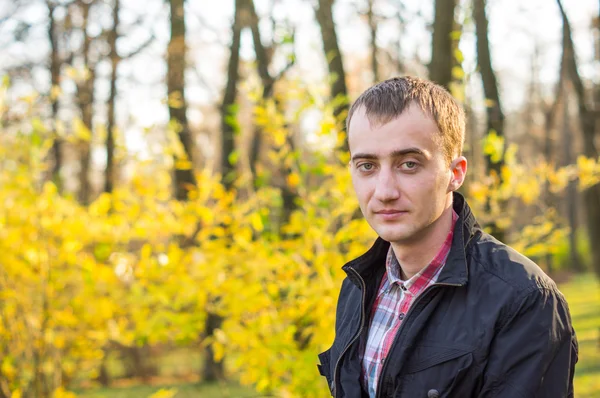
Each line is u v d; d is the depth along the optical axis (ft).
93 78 36.42
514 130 81.97
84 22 38.78
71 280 14.08
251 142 29.22
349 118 4.81
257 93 13.19
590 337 32.89
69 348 14.90
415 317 4.46
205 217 12.99
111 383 33.30
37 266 13.73
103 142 14.64
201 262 12.25
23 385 14.32
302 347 12.28
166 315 12.19
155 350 35.17
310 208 12.19
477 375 4.15
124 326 13.88
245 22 27.43
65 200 14.15
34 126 13.82
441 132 4.50
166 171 13.34
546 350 4.08
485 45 21.63
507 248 4.53
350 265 5.21
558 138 72.02
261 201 13.73
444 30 15.99
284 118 12.82
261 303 12.19
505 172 13.82
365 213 4.64
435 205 4.49
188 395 28.12
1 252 13.82
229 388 27.68
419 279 4.75
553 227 14.52
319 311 11.71
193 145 28.17
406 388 4.35
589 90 38.86
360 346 5.05
